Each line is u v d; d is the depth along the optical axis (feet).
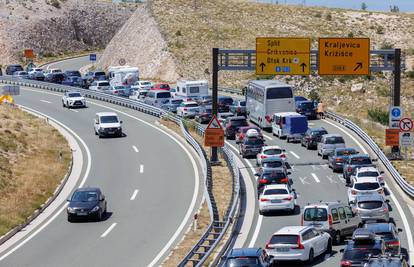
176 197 411.13
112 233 339.57
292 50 481.05
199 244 274.36
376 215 324.80
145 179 458.91
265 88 609.01
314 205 307.58
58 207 402.72
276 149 479.41
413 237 311.88
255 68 485.15
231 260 234.17
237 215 356.79
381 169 467.52
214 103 483.10
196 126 612.29
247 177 454.81
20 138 558.97
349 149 464.24
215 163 486.38
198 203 394.93
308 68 482.69
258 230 331.16
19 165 488.85
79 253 303.68
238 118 598.34
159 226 349.82
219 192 412.57
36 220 375.25
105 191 434.30
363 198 330.54
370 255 230.68
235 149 549.95
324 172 461.78
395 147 491.72
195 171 474.08
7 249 316.81
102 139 592.60
